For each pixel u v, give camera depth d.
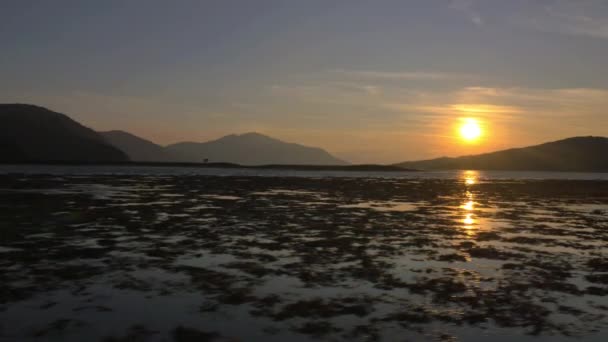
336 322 9.62
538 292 11.95
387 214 28.55
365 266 14.36
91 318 9.62
